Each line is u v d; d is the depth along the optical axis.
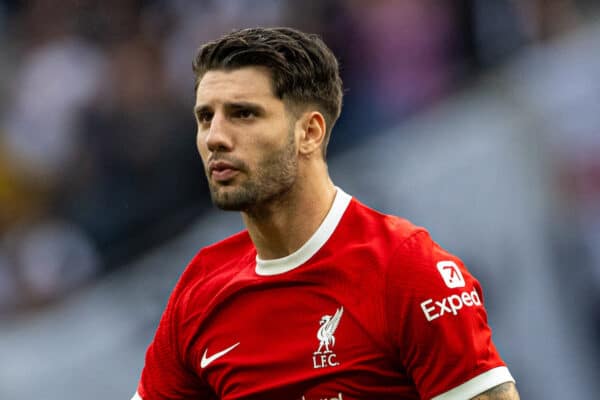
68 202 34.38
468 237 28.75
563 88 29.83
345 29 32.38
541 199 28.53
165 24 35.03
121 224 33.41
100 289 32.78
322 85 9.63
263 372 9.54
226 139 9.16
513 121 29.73
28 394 31.86
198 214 32.81
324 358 9.27
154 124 34.16
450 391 8.90
